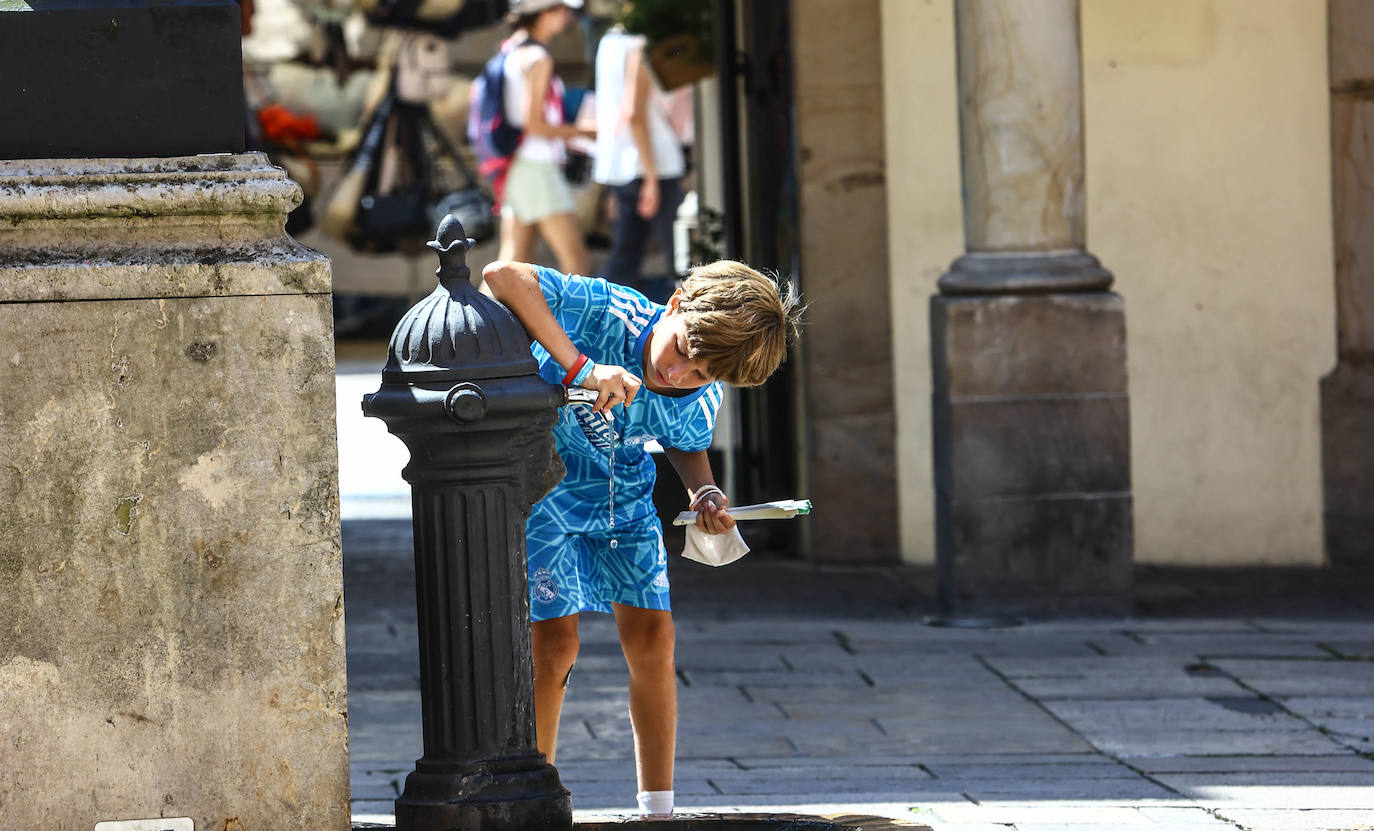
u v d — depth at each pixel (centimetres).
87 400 613
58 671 622
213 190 616
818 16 1644
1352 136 1627
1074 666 1278
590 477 758
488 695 672
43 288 607
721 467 1869
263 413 622
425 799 671
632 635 771
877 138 1656
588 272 2358
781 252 1734
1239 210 1642
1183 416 1661
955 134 1656
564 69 3269
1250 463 1659
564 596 759
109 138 628
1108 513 1428
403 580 1636
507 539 672
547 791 679
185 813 631
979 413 1422
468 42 3481
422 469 666
